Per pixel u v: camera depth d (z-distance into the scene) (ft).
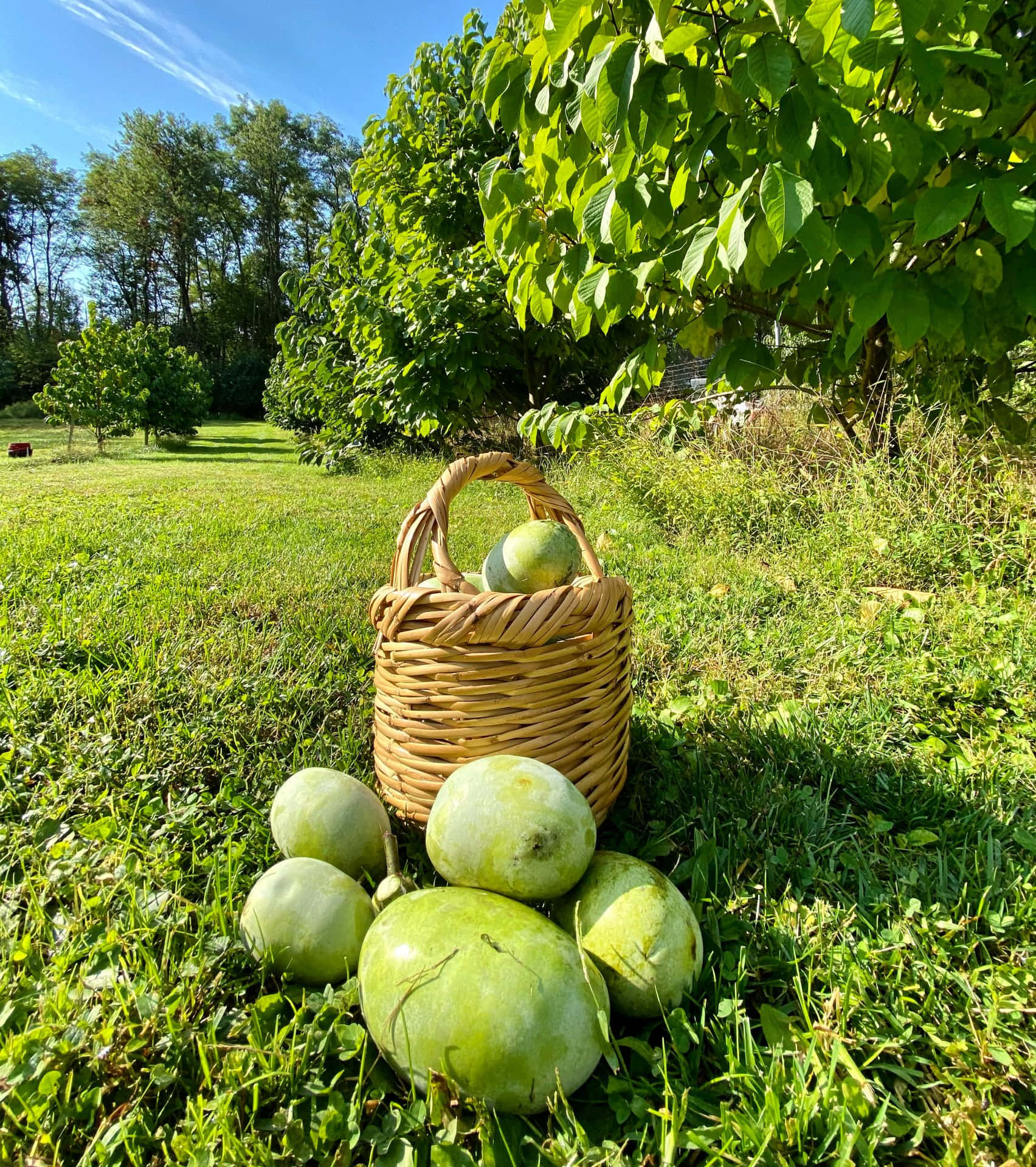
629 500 15.44
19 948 3.71
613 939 3.23
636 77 4.78
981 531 9.70
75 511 19.17
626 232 6.31
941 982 3.51
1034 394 12.19
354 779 4.39
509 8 11.68
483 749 4.17
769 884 4.25
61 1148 2.83
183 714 6.58
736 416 17.90
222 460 45.78
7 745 6.07
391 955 2.98
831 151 5.62
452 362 23.04
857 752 5.69
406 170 25.31
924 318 6.70
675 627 8.49
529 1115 2.86
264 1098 3.01
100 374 52.42
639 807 5.14
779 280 7.02
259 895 3.57
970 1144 2.69
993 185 5.49
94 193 140.36
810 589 9.63
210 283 148.15
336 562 12.40
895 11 5.14
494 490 21.72
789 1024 3.27
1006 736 5.85
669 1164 2.65
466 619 3.94
